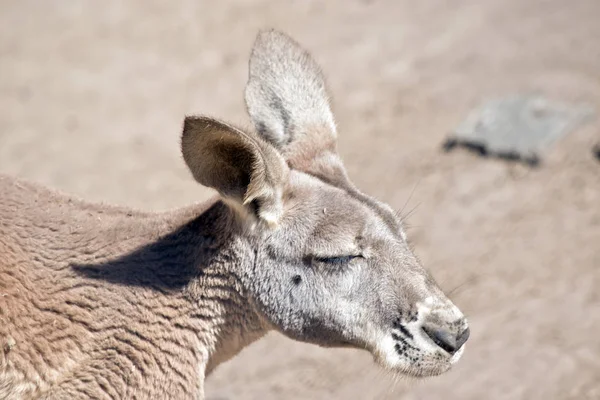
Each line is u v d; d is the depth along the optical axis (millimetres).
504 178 21844
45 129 27047
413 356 11078
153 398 10898
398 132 24531
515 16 29000
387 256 11094
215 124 9773
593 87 24359
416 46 28578
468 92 25562
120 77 29500
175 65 29844
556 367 16078
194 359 11336
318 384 16516
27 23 33438
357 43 29312
